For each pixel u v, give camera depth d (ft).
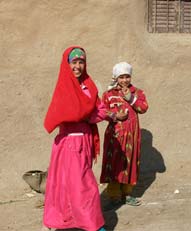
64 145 15.61
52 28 20.43
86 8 20.71
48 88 20.53
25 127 20.30
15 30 20.03
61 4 20.39
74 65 15.25
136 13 21.63
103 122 21.25
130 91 17.90
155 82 21.79
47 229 15.79
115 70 17.80
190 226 16.88
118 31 21.20
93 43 20.93
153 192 19.99
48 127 15.47
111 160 17.79
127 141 17.74
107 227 16.71
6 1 19.81
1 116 20.02
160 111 21.88
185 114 22.15
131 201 18.56
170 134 22.00
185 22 22.95
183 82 22.08
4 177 19.95
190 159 22.15
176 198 19.43
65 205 15.39
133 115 17.87
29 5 20.06
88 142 15.83
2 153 20.03
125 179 17.76
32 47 20.29
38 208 18.53
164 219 17.42
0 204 18.86
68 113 15.12
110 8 20.98
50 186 15.69
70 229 16.46
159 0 22.36
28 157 20.31
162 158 21.90
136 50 21.49
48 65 20.48
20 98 20.24
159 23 22.47
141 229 16.58
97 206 15.33
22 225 17.06
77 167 15.33
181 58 22.06
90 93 15.53
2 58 19.97
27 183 19.43
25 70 20.26
